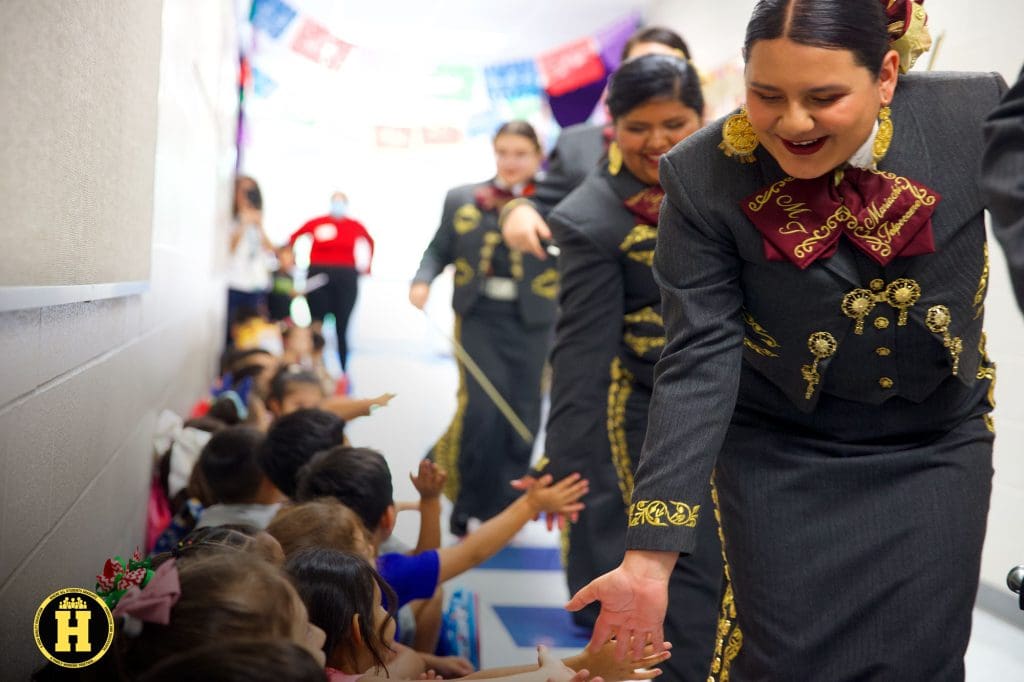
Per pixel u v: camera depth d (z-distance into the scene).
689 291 1.58
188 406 4.89
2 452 1.35
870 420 1.64
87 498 2.04
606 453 2.71
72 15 1.65
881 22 1.38
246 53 9.92
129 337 2.60
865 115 1.40
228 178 8.31
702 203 1.54
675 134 2.35
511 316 4.42
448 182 13.45
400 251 13.48
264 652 1.00
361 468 2.30
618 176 2.48
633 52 2.91
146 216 2.67
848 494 1.62
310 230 9.00
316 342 7.38
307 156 11.71
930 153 1.50
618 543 2.71
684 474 1.51
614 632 1.55
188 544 1.68
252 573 1.25
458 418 4.36
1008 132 1.25
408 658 2.08
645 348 2.46
